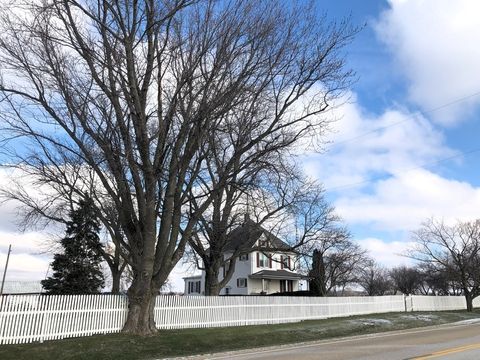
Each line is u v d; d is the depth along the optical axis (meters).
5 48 17.28
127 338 17.16
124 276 50.25
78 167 27.27
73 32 17.64
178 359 14.95
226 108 18.92
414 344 16.59
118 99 18.69
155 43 18.36
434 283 76.88
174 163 19.52
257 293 53.03
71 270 36.56
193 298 23.12
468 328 24.67
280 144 20.12
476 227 57.56
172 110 18.81
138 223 19.55
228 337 19.36
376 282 89.38
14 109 18.36
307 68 19.73
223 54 18.34
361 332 23.52
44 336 16.83
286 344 18.94
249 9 18.77
